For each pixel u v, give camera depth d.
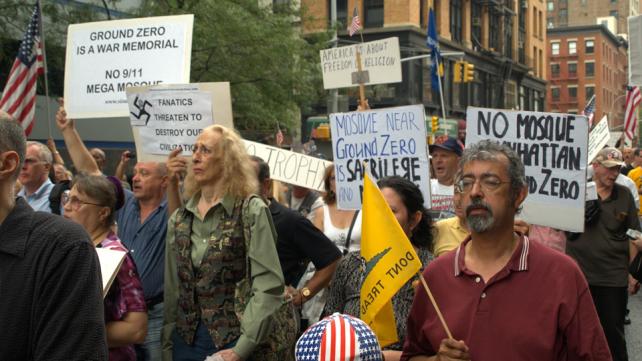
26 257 2.60
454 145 6.52
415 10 42.81
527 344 3.01
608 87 111.19
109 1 19.83
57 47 19.31
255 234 4.23
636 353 8.17
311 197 8.40
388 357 3.98
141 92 5.59
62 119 6.50
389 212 3.69
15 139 2.69
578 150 5.35
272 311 4.18
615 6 133.00
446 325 3.15
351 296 4.47
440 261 3.33
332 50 9.66
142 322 4.03
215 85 5.48
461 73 26.28
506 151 3.19
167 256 4.52
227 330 4.24
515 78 62.78
